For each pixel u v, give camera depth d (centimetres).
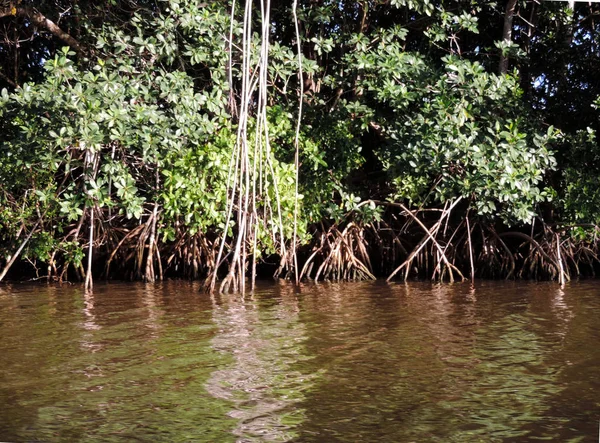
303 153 1276
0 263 1384
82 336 782
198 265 1350
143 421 505
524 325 848
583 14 1502
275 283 1288
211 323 860
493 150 1173
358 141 1306
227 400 552
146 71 1205
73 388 584
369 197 1426
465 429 488
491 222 1404
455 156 1182
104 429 490
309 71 1278
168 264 1363
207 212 1196
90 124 1088
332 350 716
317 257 1372
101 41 1209
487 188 1186
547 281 1332
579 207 1295
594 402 544
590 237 1354
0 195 1221
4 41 1396
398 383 599
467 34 1486
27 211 1248
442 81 1205
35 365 655
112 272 1361
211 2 1230
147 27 1221
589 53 1462
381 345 739
